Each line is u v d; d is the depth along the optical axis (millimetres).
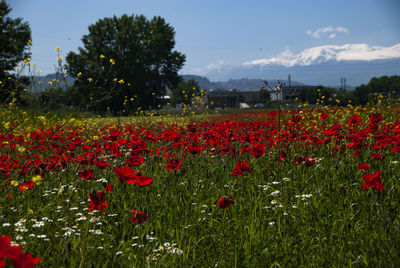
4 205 3541
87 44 61844
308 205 3641
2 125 6277
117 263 2602
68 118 5125
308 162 4500
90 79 5578
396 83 97438
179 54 67625
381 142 4598
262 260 2662
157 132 10680
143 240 2830
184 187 4477
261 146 4934
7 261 1438
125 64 59312
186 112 15422
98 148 5043
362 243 2799
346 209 3555
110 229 3301
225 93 159875
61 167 4988
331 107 10859
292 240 3002
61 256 2516
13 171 4062
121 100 51188
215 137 6137
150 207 3777
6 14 32094
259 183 4598
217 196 4141
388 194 3688
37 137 6508
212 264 2709
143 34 66500
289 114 8219
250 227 3115
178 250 2725
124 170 2672
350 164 4738
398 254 2598
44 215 3562
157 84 65812
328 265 2596
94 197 2678
